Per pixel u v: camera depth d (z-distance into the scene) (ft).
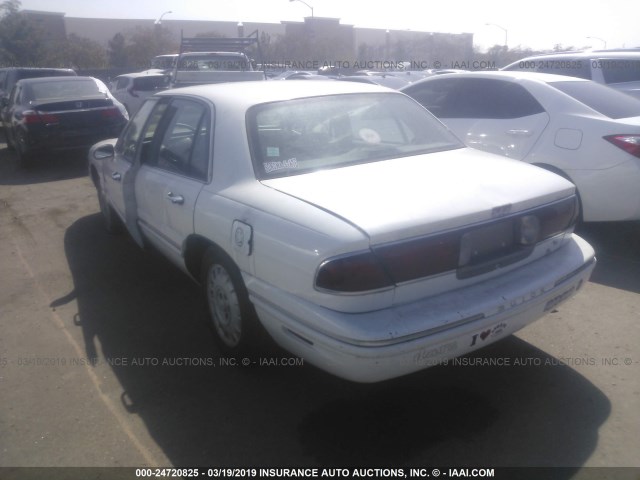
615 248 17.30
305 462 8.93
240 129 10.87
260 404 10.38
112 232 20.02
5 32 115.96
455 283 8.92
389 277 8.23
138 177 13.96
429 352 8.39
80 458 9.12
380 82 56.18
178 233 12.07
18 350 12.46
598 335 12.28
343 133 11.62
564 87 17.72
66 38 161.17
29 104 31.65
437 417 9.88
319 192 9.39
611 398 10.18
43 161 35.50
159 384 11.06
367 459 8.95
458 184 9.76
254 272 9.59
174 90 14.02
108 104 33.24
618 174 15.56
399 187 9.54
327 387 10.86
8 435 9.70
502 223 9.27
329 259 8.15
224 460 9.01
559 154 16.61
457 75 20.12
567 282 10.03
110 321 13.73
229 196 10.30
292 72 78.07
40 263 17.69
